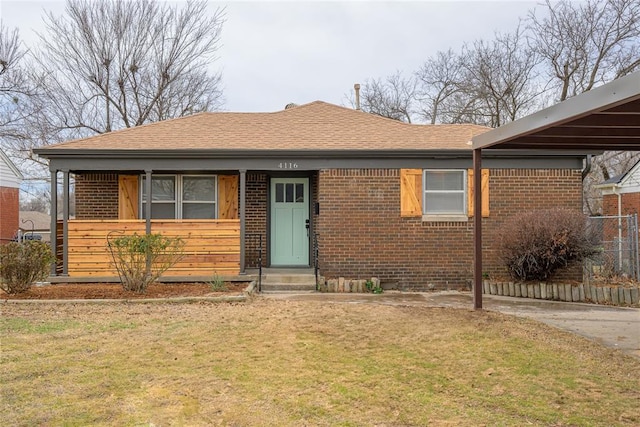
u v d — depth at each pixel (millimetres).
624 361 5273
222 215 11984
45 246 9414
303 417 3820
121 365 5059
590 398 4207
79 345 5773
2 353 5410
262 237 12086
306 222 12242
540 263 9773
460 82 26844
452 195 11156
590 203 25484
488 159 11016
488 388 4461
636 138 7113
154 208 11977
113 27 24672
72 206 29047
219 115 13297
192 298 8672
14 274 8914
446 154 10859
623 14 19484
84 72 24406
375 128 12461
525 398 4215
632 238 11219
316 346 5816
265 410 3955
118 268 9945
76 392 4301
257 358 5344
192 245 10625
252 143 11180
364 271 10945
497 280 10547
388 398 4219
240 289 9789
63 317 7309
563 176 11117
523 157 11039
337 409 3979
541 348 5762
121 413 3873
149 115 26375
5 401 4082
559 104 5559
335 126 12555
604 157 24641
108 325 6789
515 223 10109
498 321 7145
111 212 11922
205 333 6379
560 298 9398
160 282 10531
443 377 4762
